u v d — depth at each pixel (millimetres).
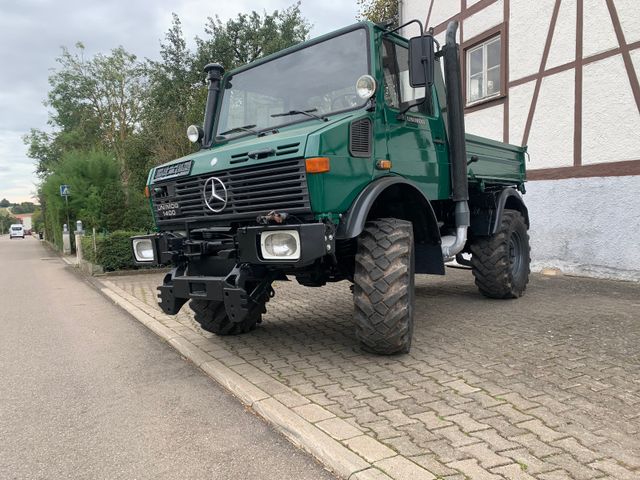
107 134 35656
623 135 7602
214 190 4152
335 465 2678
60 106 36406
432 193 5070
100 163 23109
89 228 20859
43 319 7242
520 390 3492
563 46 8430
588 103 8078
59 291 10234
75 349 5484
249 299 4090
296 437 3035
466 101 10820
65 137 36875
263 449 3000
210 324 5227
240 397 3783
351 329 5551
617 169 7695
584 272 8258
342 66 4477
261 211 3924
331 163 3762
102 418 3566
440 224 5555
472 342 4691
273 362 4434
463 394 3465
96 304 8391
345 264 4648
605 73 7809
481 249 6316
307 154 3658
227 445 3068
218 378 4199
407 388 3625
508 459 2586
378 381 3797
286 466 2789
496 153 6586
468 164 5645
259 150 3887
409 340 4230
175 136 19844
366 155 4102
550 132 8727
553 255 8734
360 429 2998
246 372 4188
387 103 4480
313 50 4707
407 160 4660
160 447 3082
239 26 24938
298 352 4715
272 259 3754
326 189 3727
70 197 23188
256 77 5027
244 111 5066
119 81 34406
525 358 4168
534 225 9047
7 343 5848
